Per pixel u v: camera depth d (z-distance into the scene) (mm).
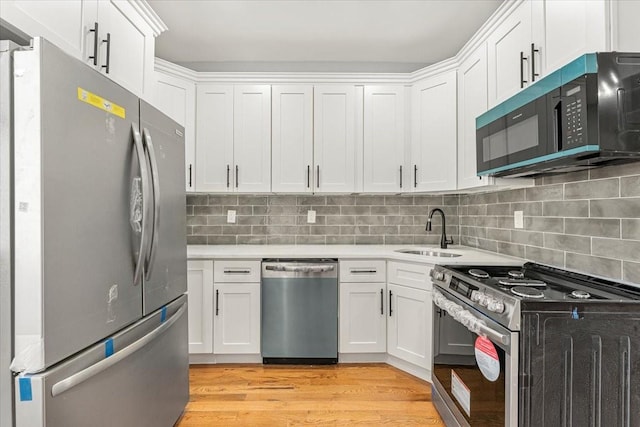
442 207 3057
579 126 1188
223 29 2465
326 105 2750
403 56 2879
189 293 2484
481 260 2127
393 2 2168
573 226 1713
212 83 2732
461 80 2406
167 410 1650
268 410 1947
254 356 2541
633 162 1373
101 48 1431
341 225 3055
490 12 2270
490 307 1271
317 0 2143
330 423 1833
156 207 1412
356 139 2754
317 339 2479
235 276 2490
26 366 900
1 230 898
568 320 1163
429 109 2611
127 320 1275
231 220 3031
